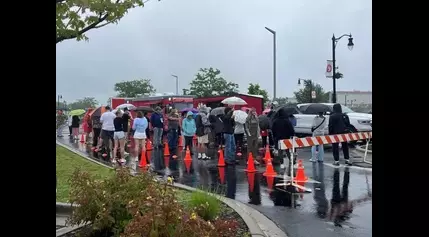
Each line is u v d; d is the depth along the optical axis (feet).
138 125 46.26
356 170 39.04
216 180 34.60
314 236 18.83
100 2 24.72
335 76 88.48
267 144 51.44
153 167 43.37
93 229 16.30
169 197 13.88
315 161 45.27
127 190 16.89
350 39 88.43
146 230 12.82
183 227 12.94
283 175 36.52
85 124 80.59
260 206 24.90
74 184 16.98
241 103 68.49
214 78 195.31
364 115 62.80
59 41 26.35
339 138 39.37
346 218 21.94
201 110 71.10
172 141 60.03
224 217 20.99
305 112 67.97
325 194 28.22
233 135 45.68
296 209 24.04
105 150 55.52
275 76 106.22
